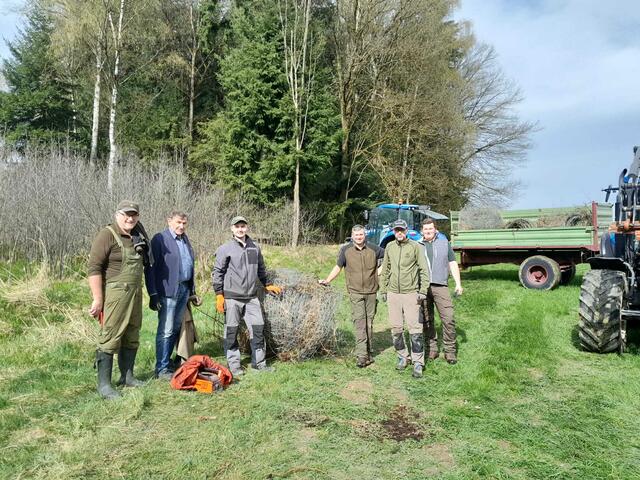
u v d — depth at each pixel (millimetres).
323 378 5152
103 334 4434
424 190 24547
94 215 10836
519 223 12148
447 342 5758
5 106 25344
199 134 26703
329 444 3637
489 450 3592
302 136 19891
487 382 4973
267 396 4547
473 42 29094
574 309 8641
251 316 5398
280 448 3549
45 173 11477
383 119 23781
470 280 12578
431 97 23891
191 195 14023
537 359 5766
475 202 27797
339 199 24016
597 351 5910
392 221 14055
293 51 20172
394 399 4594
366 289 5633
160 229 11266
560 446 3650
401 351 5484
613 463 3393
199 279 10344
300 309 5719
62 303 7676
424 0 23000
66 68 25281
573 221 11562
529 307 8656
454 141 25016
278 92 20312
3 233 10289
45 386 4641
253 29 20859
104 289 4473
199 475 3143
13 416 3922
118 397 4340
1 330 6441
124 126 24625
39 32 26812
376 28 22812
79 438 3613
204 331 6824
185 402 4363
